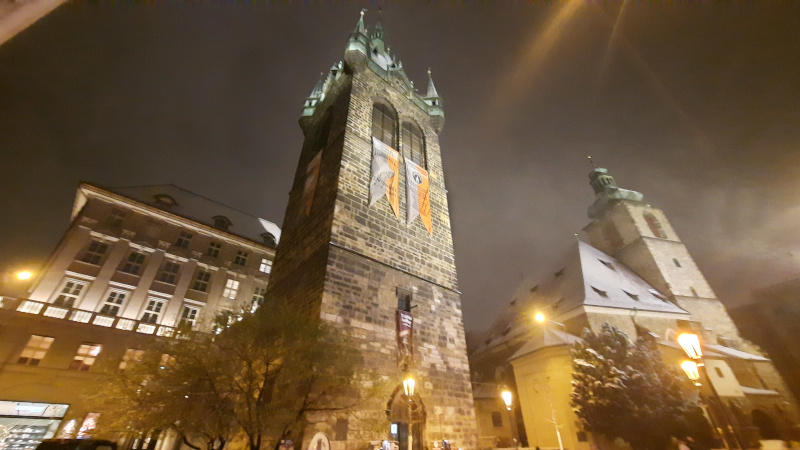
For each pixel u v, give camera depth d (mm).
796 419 34594
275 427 12062
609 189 63250
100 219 34000
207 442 12516
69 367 25938
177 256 36469
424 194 27938
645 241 54406
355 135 26203
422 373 19344
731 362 37000
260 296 40094
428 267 24078
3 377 23812
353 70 31047
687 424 24422
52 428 23891
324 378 13695
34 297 28234
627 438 24750
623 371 26812
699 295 48781
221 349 13227
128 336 28859
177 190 44188
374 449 15477
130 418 11852
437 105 36906
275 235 49312
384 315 19688
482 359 49562
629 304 40250
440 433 18219
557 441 29797
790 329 50625
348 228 21203
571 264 47906
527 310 47750
